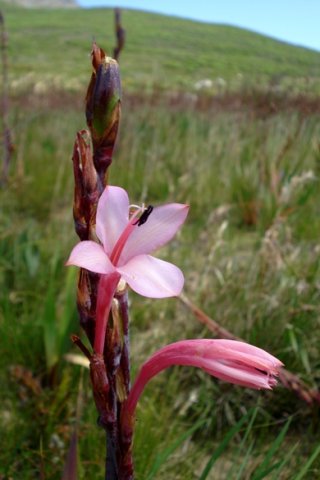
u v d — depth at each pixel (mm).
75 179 176
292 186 621
